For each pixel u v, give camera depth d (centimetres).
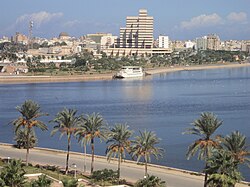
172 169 13788
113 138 12594
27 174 11962
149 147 12100
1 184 8762
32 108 13738
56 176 12181
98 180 12025
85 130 12781
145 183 10188
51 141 19388
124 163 14425
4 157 14975
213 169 8631
